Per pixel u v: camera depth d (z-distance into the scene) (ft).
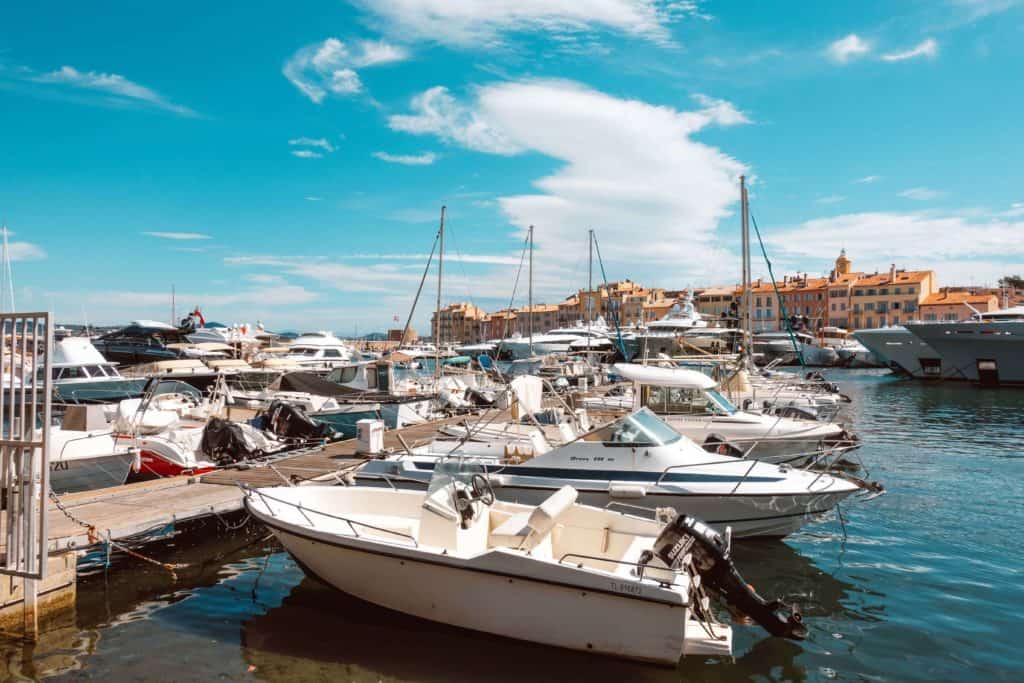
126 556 33.88
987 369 148.97
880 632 26.55
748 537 36.32
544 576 23.53
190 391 70.49
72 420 44.04
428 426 68.39
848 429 74.95
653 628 22.56
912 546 37.04
